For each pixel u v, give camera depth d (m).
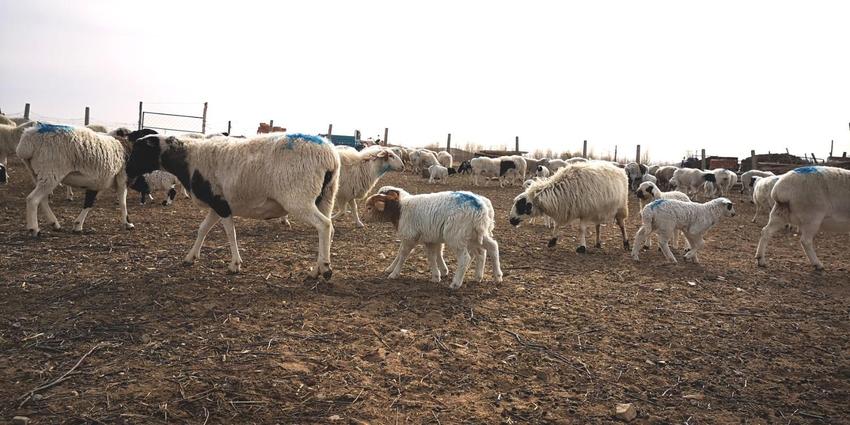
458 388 3.84
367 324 4.99
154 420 3.18
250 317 5.02
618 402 3.77
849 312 6.12
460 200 6.25
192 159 6.32
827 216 8.23
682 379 4.19
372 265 7.46
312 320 5.01
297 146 6.05
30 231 8.10
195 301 5.38
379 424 3.27
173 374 3.78
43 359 3.96
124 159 8.84
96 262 6.79
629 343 4.92
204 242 8.38
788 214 8.48
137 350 4.17
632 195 23.73
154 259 7.07
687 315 5.83
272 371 3.88
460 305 5.76
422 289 6.30
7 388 3.50
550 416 3.49
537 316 5.56
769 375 4.32
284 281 6.28
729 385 4.11
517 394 3.80
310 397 3.55
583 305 6.03
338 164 6.41
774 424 3.53
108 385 3.58
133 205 12.34
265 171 6.06
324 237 6.26
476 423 3.35
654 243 10.47
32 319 4.74
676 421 3.53
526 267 7.88
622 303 6.18
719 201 8.49
